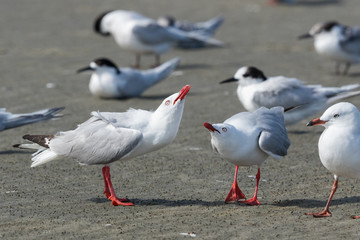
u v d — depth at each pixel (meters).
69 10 30.03
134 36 19.98
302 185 10.48
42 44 23.55
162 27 20.47
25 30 25.83
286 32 25.73
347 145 8.48
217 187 10.42
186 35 21.30
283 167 11.45
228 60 21.50
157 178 10.88
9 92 17.30
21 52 22.25
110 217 9.05
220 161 11.82
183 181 10.73
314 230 8.46
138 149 9.43
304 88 13.77
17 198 9.86
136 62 21.00
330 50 19.09
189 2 32.19
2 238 8.26
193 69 20.36
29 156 12.08
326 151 8.65
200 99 16.75
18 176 10.93
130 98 17.06
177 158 11.99
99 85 16.64
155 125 9.35
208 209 9.38
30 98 16.77
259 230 8.48
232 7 31.03
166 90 17.92
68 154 9.53
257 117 9.73
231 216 9.05
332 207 9.38
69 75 19.42
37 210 9.33
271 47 23.33
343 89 13.99
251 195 10.03
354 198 9.77
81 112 15.46
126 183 10.62
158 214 9.17
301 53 22.45
